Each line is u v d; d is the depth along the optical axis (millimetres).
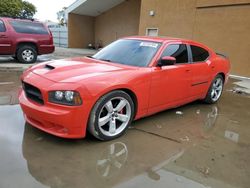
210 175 2977
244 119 5145
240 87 8398
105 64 4070
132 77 3723
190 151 3527
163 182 2764
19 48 10195
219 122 4828
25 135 3584
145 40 4668
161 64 4188
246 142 4000
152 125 4359
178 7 12742
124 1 21812
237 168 3189
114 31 23531
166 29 13523
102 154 3242
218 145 3801
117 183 2693
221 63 5969
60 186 2570
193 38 12219
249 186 2832
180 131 4207
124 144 3566
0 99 5137
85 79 3283
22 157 3031
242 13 10188
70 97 3107
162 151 3461
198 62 5223
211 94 5879
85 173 2822
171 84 4438
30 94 3494
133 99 3871
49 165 2918
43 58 12875
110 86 3400
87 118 3273
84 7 22688
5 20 9797
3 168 2785
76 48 24609
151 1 14180
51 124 3246
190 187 2711
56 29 26078
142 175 2869
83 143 3480
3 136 3512
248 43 10141
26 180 2617
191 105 5867
